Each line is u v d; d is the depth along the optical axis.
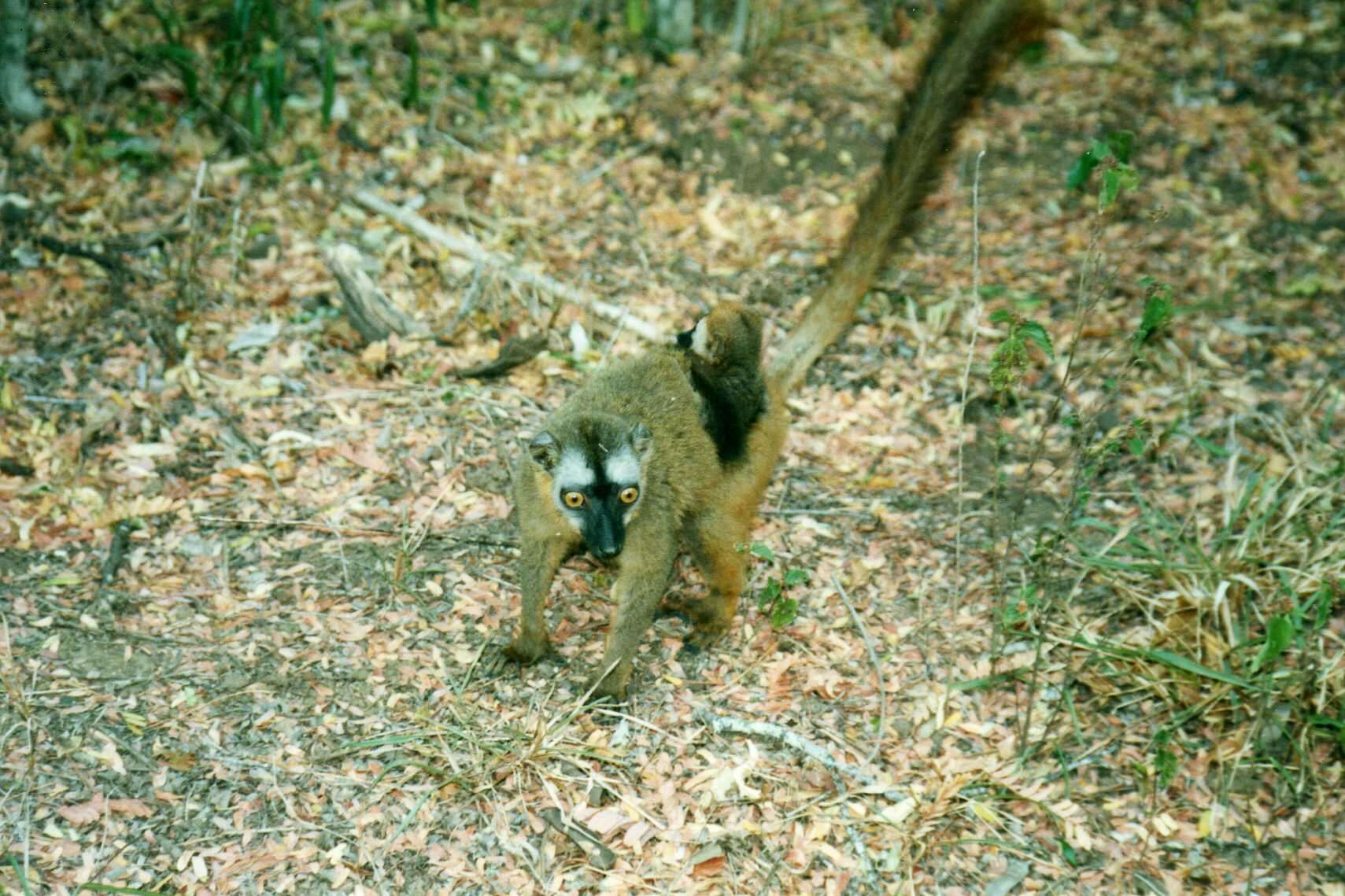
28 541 2.20
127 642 2.12
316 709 2.08
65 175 2.55
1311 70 2.91
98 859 1.98
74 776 2.03
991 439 2.37
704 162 2.71
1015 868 2.03
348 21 2.83
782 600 2.14
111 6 2.75
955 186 2.69
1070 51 2.96
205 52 2.72
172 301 2.43
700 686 2.13
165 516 2.23
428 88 2.76
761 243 2.61
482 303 2.47
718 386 2.17
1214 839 2.05
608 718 2.10
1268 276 2.58
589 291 2.51
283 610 2.16
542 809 2.04
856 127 2.76
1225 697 2.13
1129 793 2.08
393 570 2.20
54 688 2.08
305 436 2.32
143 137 2.62
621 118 2.75
